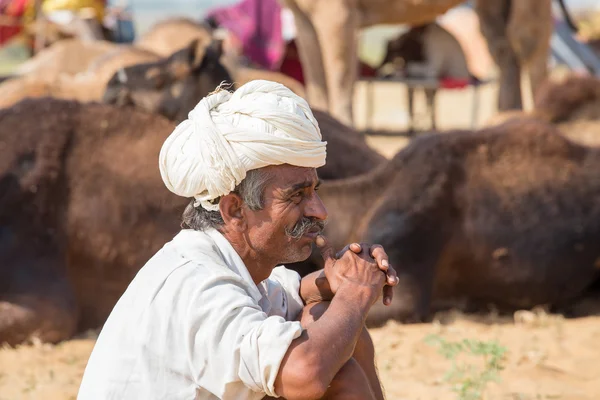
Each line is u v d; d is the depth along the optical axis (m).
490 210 15.20
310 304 7.78
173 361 6.64
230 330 6.55
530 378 12.27
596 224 15.38
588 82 19.31
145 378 6.65
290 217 6.99
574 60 40.00
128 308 6.84
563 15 40.12
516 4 29.38
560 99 19.28
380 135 38.50
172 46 30.61
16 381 12.74
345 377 6.89
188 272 6.77
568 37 40.47
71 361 13.63
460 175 15.25
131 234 14.94
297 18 28.81
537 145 15.56
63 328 14.49
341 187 15.56
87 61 30.03
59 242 14.71
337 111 27.53
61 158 14.91
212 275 6.74
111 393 6.68
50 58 30.16
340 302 6.92
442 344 11.94
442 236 15.09
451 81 36.91
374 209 15.21
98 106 15.56
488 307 15.90
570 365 12.91
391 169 15.54
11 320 14.15
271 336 6.47
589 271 15.57
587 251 15.41
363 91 57.56
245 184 6.90
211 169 6.81
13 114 15.23
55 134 15.01
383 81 37.53
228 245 7.05
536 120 15.95
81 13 37.41
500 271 15.31
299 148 6.82
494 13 31.23
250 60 39.62
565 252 15.31
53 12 37.59
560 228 15.27
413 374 12.54
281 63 39.72
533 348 13.60
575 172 15.54
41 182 14.70
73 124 15.17
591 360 13.12
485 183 15.28
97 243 14.87
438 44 37.12
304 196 7.06
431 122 39.12
